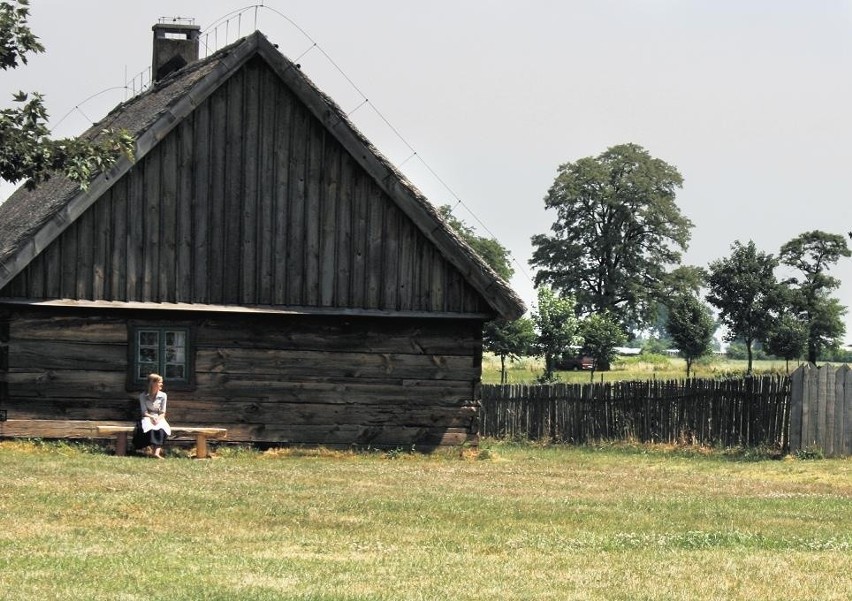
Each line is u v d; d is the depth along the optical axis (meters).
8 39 26.83
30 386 32.59
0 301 31.91
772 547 20.08
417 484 27.28
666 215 133.75
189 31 46.59
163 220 33.19
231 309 33.28
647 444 41.31
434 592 16.08
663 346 194.00
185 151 33.34
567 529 21.73
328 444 34.09
